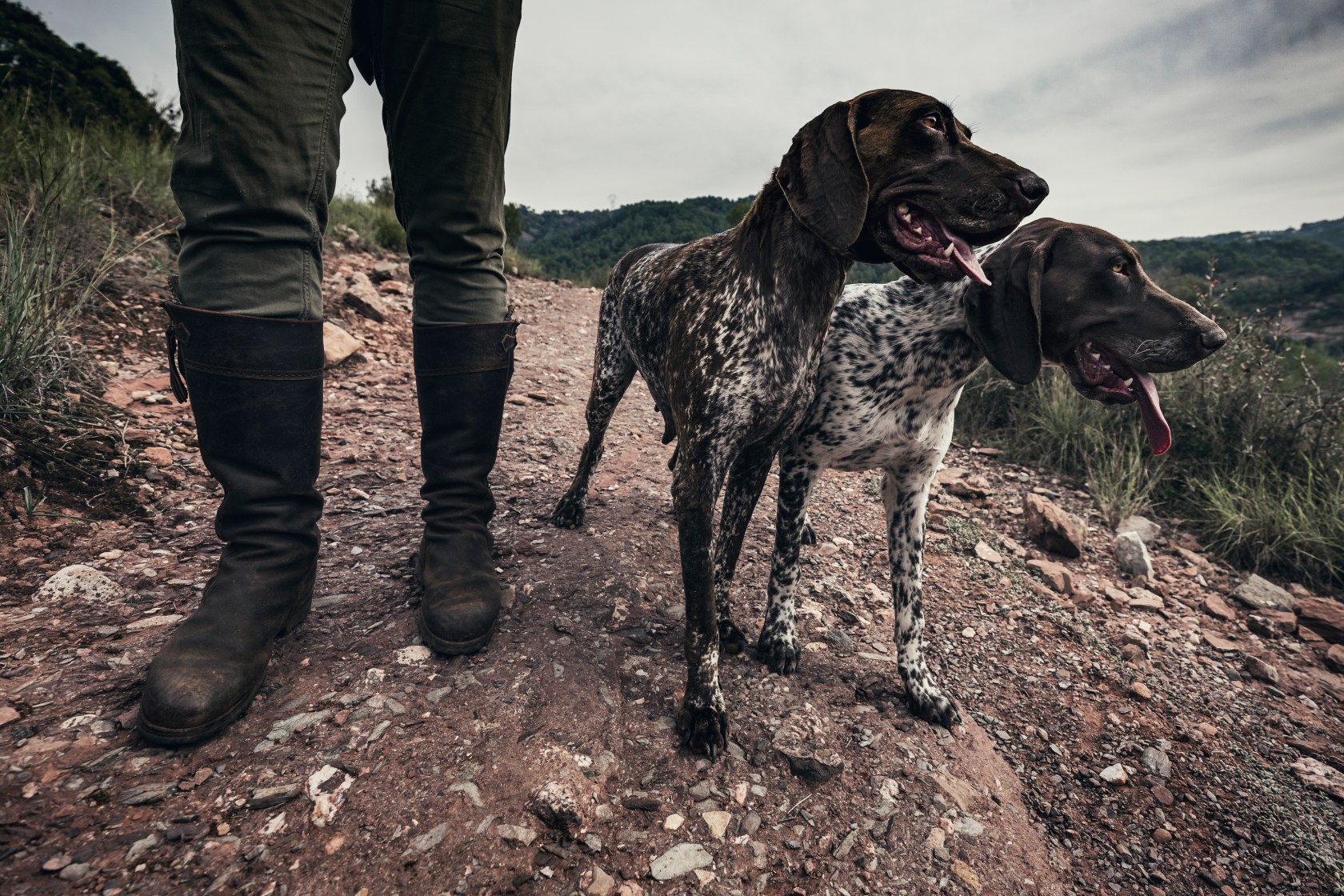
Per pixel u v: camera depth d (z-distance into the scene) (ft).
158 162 17.20
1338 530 11.05
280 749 4.35
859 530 10.42
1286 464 12.89
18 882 3.25
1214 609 9.55
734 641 6.79
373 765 4.33
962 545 10.23
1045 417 14.66
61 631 5.19
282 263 4.61
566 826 4.22
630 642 6.38
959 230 5.10
